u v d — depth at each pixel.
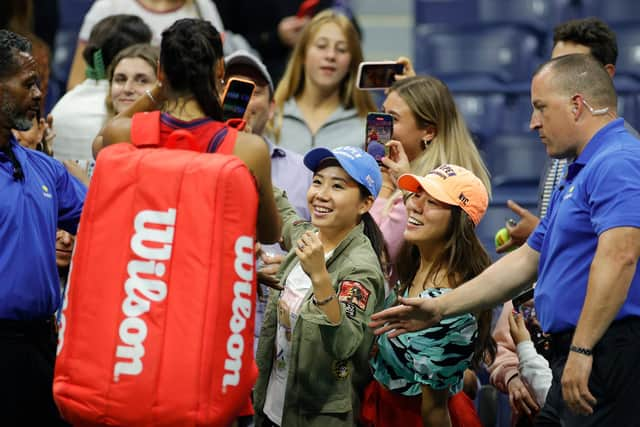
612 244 9.55
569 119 10.27
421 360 10.88
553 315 10.19
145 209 9.34
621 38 23.91
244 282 9.34
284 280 11.66
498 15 25.31
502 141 20.80
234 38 20.27
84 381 9.30
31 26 18.14
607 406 9.91
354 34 16.34
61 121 15.73
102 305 9.32
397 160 12.93
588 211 9.98
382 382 11.31
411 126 13.41
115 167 9.45
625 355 9.81
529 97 22.56
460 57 24.05
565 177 10.58
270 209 9.95
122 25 16.30
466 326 10.97
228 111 10.52
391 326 10.45
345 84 16.45
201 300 9.20
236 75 14.20
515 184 19.75
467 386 12.81
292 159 14.59
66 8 25.05
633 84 22.47
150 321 9.23
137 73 14.70
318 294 10.38
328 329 10.47
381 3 28.44
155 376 9.19
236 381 9.34
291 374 11.04
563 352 10.22
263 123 14.41
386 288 11.99
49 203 10.76
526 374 11.74
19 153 10.71
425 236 11.28
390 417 11.39
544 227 10.84
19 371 10.33
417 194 11.41
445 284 11.30
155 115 9.73
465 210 11.26
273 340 11.70
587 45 14.22
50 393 10.70
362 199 11.38
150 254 9.29
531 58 23.98
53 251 10.75
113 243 9.37
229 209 9.28
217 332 9.23
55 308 10.83
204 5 18.94
